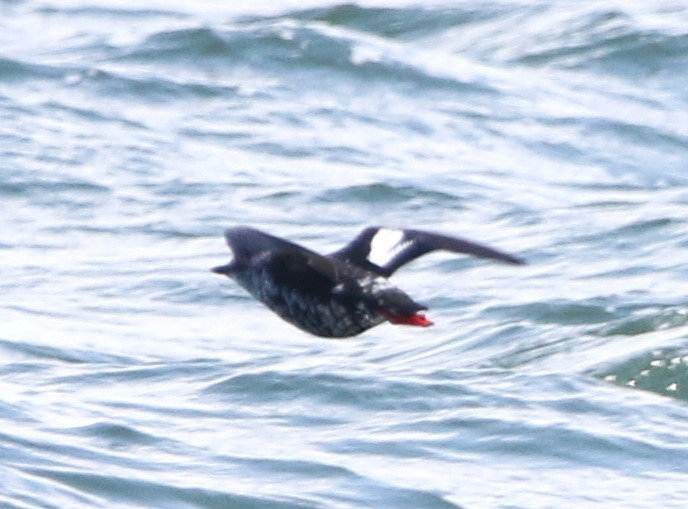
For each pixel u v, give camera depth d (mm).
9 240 18922
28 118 23531
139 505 10180
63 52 27734
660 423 11945
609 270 16750
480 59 28125
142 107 24578
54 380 13422
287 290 5996
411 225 19625
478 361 13828
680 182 22594
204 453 11188
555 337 14312
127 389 13117
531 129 24375
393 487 10609
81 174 21250
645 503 10648
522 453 11328
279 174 21594
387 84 26016
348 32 27750
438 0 30719
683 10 29969
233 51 26938
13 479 10250
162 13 30906
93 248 18656
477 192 20828
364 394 12461
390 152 23078
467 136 24031
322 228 19500
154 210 20078
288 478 10750
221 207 20141
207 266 17688
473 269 16953
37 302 16438
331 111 24828
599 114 25172
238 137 23375
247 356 14344
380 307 5965
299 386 12688
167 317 16047
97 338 15047
